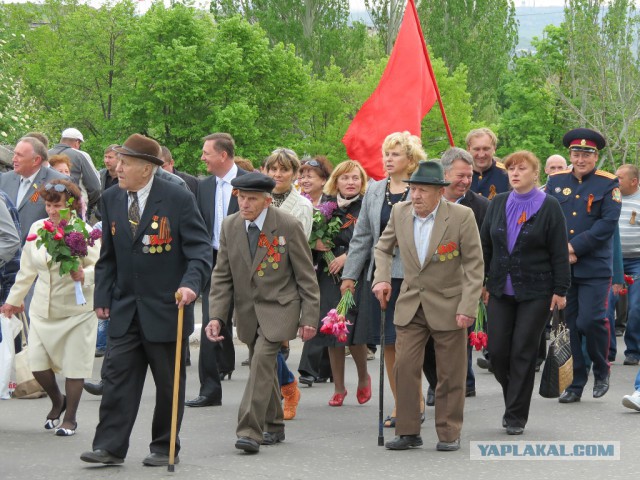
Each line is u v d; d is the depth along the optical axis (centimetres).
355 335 1050
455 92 5894
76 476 773
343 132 6044
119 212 802
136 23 5584
